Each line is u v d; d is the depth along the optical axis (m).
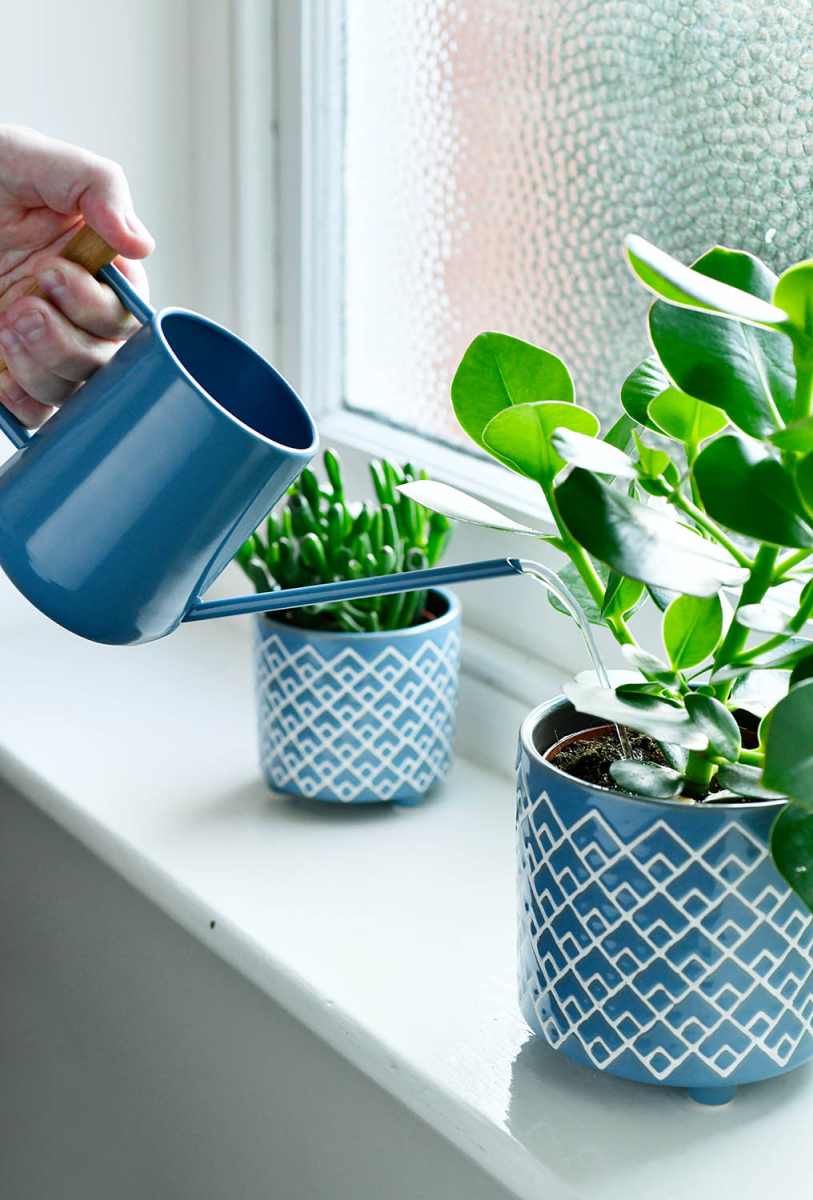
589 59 0.75
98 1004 0.92
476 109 0.84
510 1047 0.56
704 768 0.49
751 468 0.41
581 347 0.80
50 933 0.98
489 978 0.61
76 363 0.56
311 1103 0.70
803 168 0.65
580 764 0.54
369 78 0.92
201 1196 0.84
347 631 0.74
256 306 0.99
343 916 0.66
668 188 0.73
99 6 0.92
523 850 0.53
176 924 0.78
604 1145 0.50
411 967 0.62
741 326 0.44
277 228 0.97
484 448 0.49
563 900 0.50
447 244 0.88
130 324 0.56
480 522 0.49
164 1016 0.83
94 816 0.76
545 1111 0.52
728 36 0.67
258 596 0.51
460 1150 0.56
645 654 0.50
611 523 0.40
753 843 0.47
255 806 0.78
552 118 0.79
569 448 0.41
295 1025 0.70
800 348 0.41
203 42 0.95
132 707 0.91
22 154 0.60
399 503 0.76
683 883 0.47
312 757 0.74
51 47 0.91
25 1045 1.07
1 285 0.66
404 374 0.94
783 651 0.49
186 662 0.99
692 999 0.49
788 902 0.48
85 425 0.50
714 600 0.48
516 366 0.51
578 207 0.78
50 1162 1.06
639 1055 0.50
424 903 0.68
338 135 0.94
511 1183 0.51
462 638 0.85
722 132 0.69
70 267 0.53
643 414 0.50
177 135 0.99
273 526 0.75
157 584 0.50
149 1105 0.88
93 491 0.49
